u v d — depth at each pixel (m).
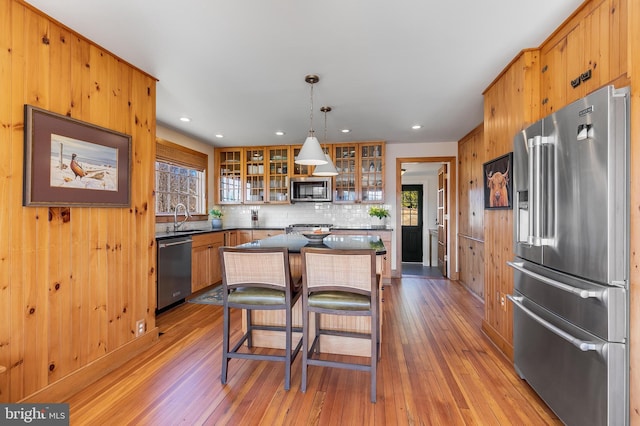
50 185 1.76
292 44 2.04
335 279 1.86
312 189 4.98
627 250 1.27
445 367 2.18
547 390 1.69
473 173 4.14
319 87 2.74
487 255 2.74
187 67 2.36
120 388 1.92
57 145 1.79
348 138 4.72
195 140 4.79
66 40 1.86
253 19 1.77
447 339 2.65
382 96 2.96
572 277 1.48
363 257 1.80
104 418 1.64
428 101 3.10
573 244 1.46
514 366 2.14
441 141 4.97
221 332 2.81
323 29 1.87
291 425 1.58
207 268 4.22
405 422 1.61
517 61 2.20
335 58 2.22
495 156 2.59
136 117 2.39
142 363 2.24
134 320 2.37
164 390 1.90
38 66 1.72
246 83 2.66
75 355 1.92
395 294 4.11
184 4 1.64
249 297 1.97
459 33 1.91
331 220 5.39
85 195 1.96
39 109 1.69
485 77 2.53
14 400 1.61
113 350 2.18
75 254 1.93
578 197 1.43
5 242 1.58
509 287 2.30
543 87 2.05
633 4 1.28
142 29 1.87
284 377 2.06
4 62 1.57
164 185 4.23
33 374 1.69
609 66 1.51
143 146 2.46
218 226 5.00
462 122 3.83
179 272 3.54
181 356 2.35
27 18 1.66
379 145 4.95
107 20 1.78
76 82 1.92
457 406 1.74
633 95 1.26
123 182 2.25
